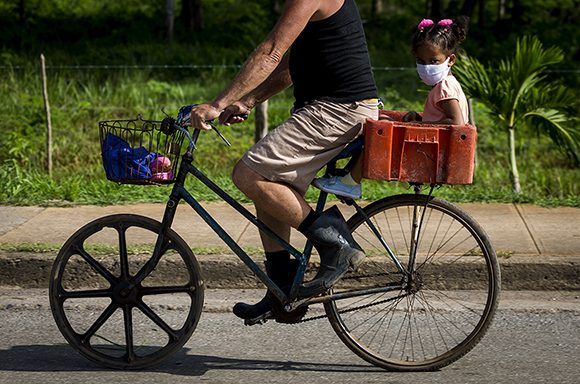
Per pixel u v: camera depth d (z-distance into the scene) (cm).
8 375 1355
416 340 1477
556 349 1466
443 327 1536
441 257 1731
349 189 1323
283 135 1281
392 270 1683
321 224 1298
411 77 4359
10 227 2009
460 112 1320
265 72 1236
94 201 2238
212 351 1462
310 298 1344
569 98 2511
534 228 1997
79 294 1377
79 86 3994
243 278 1755
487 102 2520
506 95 2494
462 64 2530
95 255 1759
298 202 1295
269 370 1377
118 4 6372
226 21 6238
